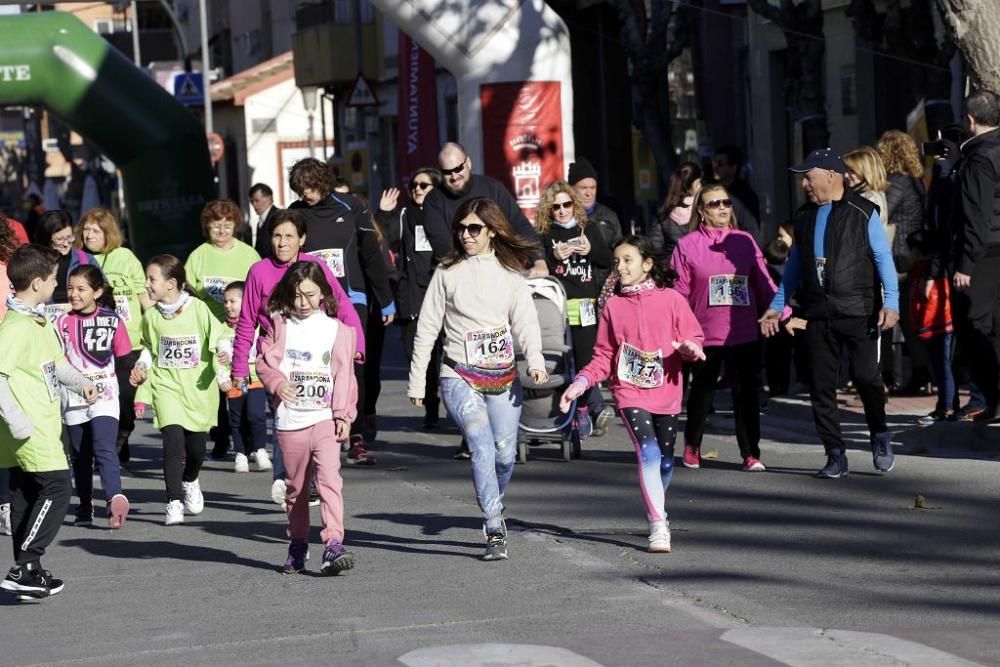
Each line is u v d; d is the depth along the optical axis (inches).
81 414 661.9
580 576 516.7
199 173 1792.6
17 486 526.9
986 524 582.9
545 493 687.7
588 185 856.3
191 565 571.5
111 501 644.1
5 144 5634.8
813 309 686.5
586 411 820.0
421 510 660.7
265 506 706.8
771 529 586.9
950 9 797.2
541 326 782.5
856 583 495.2
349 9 2659.9
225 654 430.9
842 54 1438.2
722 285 717.9
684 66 1652.3
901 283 903.1
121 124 1755.7
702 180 999.6
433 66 1942.7
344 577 533.0
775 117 1574.8
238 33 3895.2
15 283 516.7
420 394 569.6
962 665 392.8
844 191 687.7
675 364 566.9
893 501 632.4
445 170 793.6
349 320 634.8
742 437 721.0
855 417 868.0
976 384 810.2
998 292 736.3
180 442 666.8
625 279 566.6
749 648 412.5
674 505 644.1
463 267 561.9
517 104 1148.5
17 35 1739.7
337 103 2893.7
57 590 518.9
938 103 1030.4
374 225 799.1
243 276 841.5
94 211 832.9
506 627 446.6
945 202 753.6
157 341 669.9
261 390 815.1
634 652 411.2
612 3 1330.0
